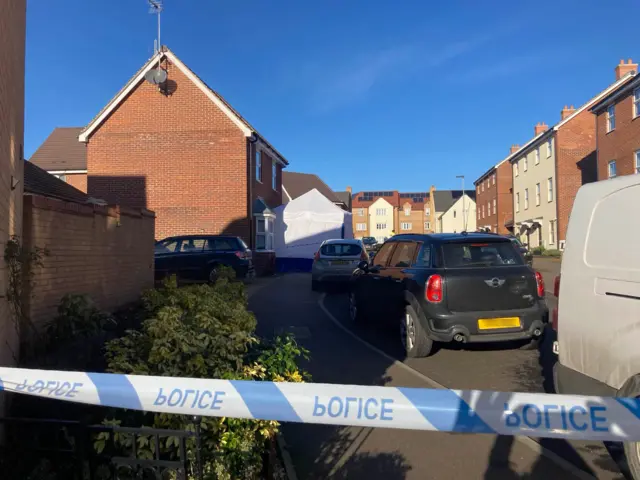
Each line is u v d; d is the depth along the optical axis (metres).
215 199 18.89
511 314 6.19
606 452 3.93
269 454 3.47
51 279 4.85
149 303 5.76
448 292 6.17
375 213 91.31
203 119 18.97
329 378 5.90
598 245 3.76
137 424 3.18
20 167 4.42
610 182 3.80
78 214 5.54
